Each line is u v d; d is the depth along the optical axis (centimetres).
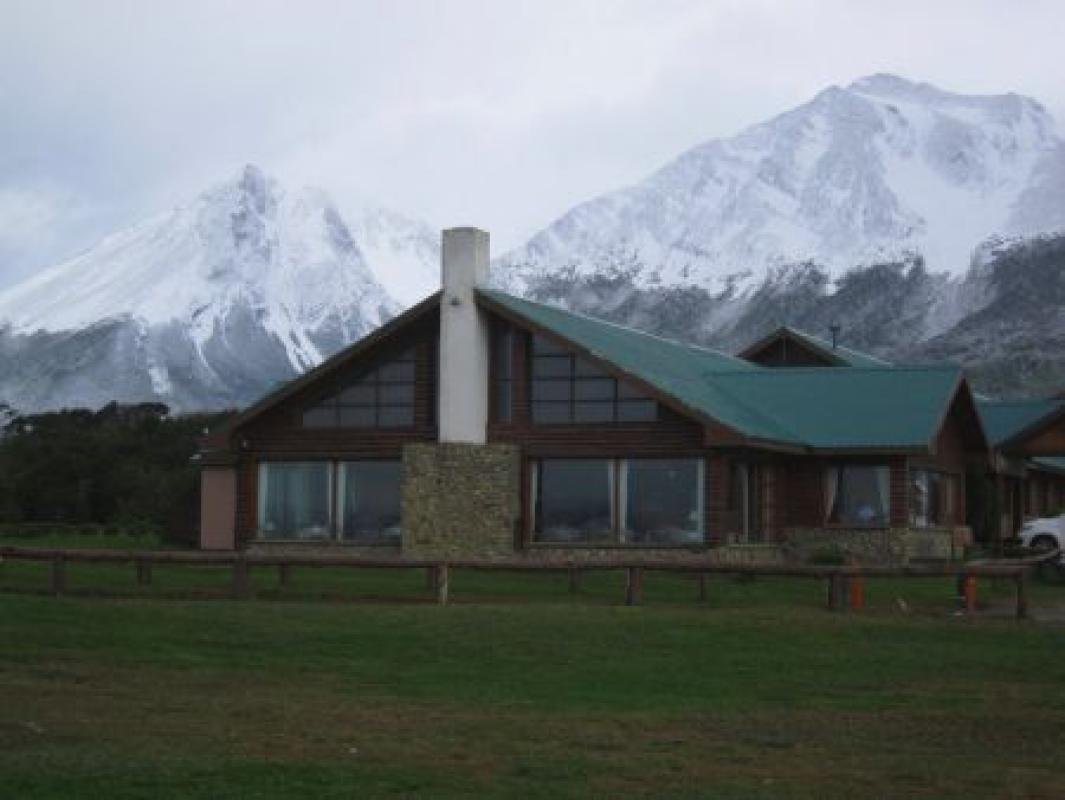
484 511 3409
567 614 2144
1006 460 4394
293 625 2003
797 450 3491
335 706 1517
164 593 2386
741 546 3366
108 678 1655
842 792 1171
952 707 1578
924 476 3838
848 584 2367
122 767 1178
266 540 3609
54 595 2352
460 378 3447
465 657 1836
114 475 6856
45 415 9088
